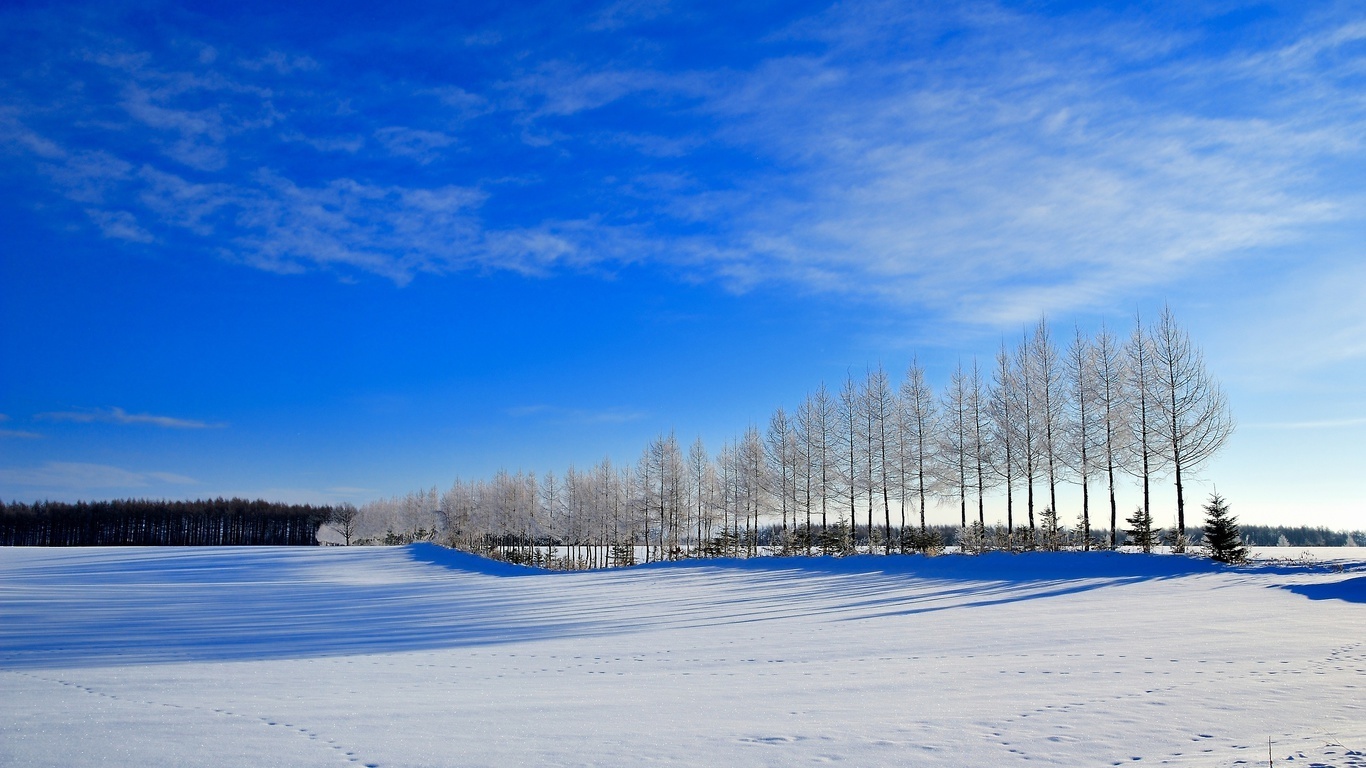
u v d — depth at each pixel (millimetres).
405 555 51031
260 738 5336
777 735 5246
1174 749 4660
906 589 19266
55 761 4762
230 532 113438
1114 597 14766
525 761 4672
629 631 13266
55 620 16906
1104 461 27281
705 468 49562
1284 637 9430
